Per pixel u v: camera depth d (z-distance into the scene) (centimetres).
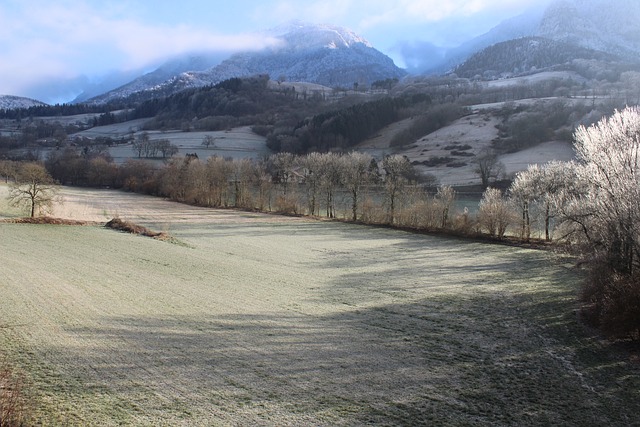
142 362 1616
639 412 1531
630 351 2088
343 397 1477
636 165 2602
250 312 2388
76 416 1216
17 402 1244
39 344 1681
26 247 3575
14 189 5578
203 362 1667
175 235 5300
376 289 3169
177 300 2491
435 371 1766
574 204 3284
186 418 1259
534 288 3250
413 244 5344
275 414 1326
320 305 2655
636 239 2545
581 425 1423
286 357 1791
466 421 1384
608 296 2425
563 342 2189
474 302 2872
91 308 2178
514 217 5709
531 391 1645
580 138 3269
